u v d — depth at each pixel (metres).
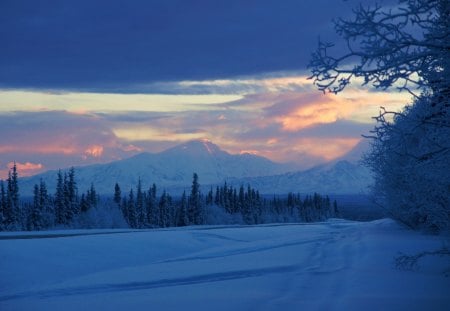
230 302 11.73
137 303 12.29
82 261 24.91
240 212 117.81
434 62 7.11
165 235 37.56
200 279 16.72
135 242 31.89
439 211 17.33
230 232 46.25
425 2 6.71
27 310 12.56
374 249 22.20
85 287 15.87
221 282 15.67
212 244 36.66
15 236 38.19
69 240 29.70
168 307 11.50
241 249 29.47
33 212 81.19
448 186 14.52
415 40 6.70
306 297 11.98
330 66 6.77
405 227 36.00
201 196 107.06
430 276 14.41
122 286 15.80
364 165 28.47
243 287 14.25
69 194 81.94
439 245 21.92
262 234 45.84
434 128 8.27
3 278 20.27
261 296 12.45
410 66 6.98
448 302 10.75
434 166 9.35
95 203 83.38
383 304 10.58
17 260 23.16
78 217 79.12
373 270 15.84
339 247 26.08
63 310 12.11
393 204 32.53
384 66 6.76
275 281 15.17
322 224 70.12
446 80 7.20
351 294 11.85
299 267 18.61
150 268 20.39
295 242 33.38
